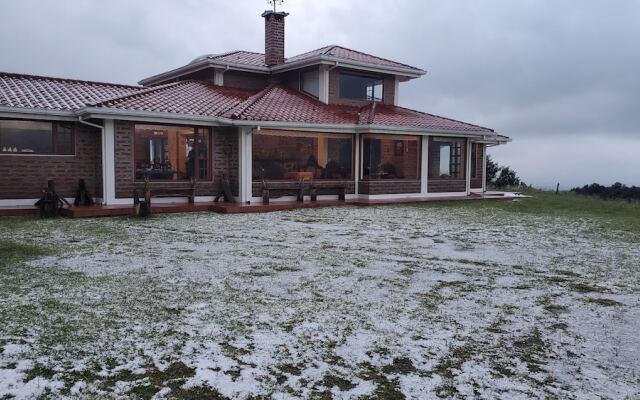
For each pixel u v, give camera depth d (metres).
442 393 3.28
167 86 16.97
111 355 3.75
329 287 5.77
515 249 8.54
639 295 5.69
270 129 15.30
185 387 3.29
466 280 6.26
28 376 3.38
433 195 18.83
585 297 5.57
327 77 18.52
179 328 4.34
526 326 4.57
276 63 20.02
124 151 13.52
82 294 5.30
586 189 34.50
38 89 14.71
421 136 18.23
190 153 15.16
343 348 3.97
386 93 20.44
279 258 7.39
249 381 3.39
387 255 7.79
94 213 12.17
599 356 3.93
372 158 18.20
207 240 8.92
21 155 12.96
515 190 26.77
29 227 10.22
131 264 6.81
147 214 12.29
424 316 4.79
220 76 19.09
